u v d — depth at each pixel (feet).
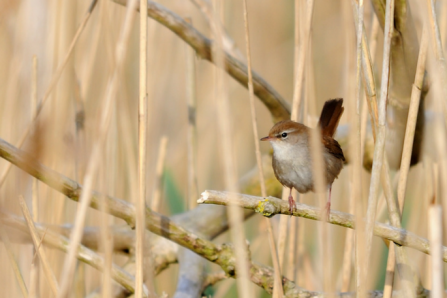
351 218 17.85
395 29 22.35
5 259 23.08
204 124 38.34
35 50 25.71
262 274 22.63
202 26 38.86
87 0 28.45
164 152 30.30
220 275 26.27
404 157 18.93
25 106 25.79
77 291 24.50
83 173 24.70
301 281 28.78
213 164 37.68
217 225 29.25
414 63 23.27
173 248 27.53
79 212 16.11
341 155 25.12
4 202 23.27
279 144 24.39
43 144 20.40
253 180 33.06
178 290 24.17
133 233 26.94
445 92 16.37
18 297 23.38
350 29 18.83
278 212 17.49
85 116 25.64
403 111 25.00
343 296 21.52
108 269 17.56
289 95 44.45
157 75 35.40
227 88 16.97
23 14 25.86
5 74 26.43
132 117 32.07
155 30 32.94
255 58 44.93
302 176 24.22
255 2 45.16
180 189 38.06
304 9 21.31
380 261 29.17
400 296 21.36
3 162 24.38
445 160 14.66
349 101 17.28
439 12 24.14
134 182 18.66
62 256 24.44
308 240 32.83
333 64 43.57
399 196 18.99
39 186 24.73
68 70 24.59
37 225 21.57
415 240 17.31
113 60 19.30
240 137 40.24
